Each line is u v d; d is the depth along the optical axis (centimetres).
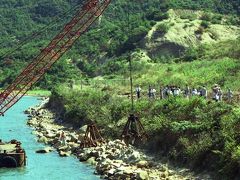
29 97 14950
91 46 18775
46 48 5447
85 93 8656
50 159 5147
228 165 3703
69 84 11912
